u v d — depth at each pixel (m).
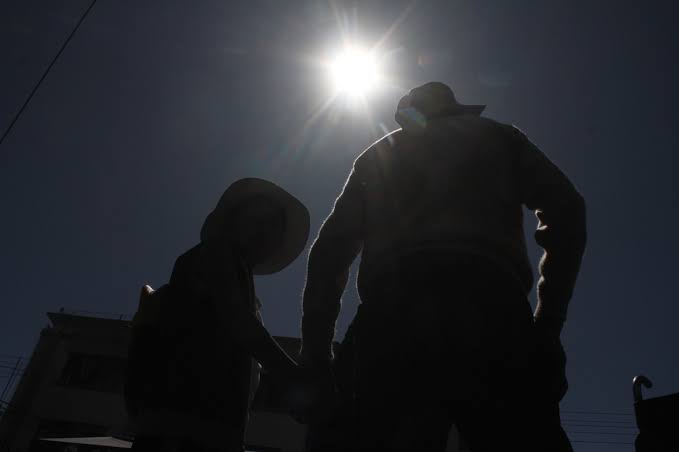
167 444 1.03
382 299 0.94
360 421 0.89
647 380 1.66
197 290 1.18
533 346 0.85
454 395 0.82
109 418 19.23
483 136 1.12
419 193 1.02
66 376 20.16
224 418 1.12
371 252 1.03
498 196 1.00
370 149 1.24
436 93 1.26
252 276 1.34
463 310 0.85
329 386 1.00
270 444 17.17
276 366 1.05
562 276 1.01
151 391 1.09
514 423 0.79
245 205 1.45
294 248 1.55
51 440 11.05
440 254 0.91
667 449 1.44
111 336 20.95
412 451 0.87
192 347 1.13
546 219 1.05
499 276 0.89
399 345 0.88
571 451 0.81
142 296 1.27
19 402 19.30
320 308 1.04
